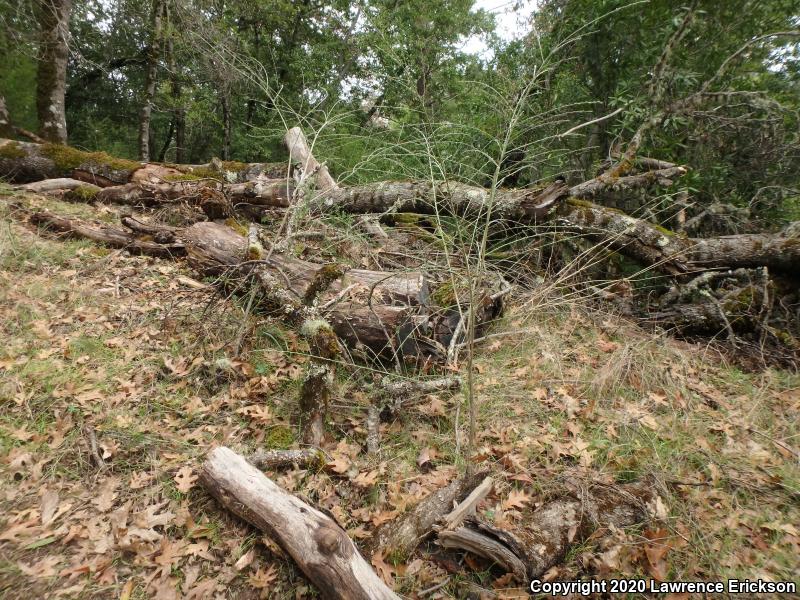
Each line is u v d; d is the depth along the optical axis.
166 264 4.54
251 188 5.62
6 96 8.22
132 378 3.05
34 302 3.56
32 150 6.09
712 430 3.03
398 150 5.03
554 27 5.83
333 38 12.53
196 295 3.95
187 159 14.98
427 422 3.00
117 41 12.23
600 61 6.30
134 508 2.24
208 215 5.14
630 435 2.89
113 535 2.09
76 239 4.66
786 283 4.47
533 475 2.56
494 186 2.36
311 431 2.70
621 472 2.59
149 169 6.23
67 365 3.04
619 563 2.04
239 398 3.00
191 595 1.89
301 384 3.07
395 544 2.08
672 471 2.62
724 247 4.43
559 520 2.19
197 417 2.83
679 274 4.51
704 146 5.82
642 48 6.08
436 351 3.47
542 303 4.30
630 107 5.72
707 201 5.73
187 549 2.06
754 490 2.54
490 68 6.25
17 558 1.96
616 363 3.46
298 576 1.98
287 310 3.14
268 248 4.26
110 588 1.90
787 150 5.39
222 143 13.84
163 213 5.53
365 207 5.44
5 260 3.97
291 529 1.96
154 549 2.05
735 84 5.77
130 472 2.41
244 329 3.39
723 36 5.85
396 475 2.56
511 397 3.21
